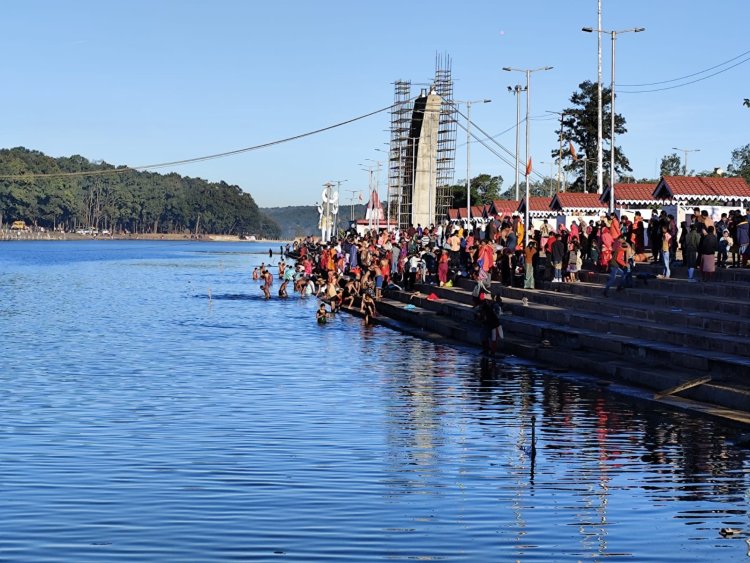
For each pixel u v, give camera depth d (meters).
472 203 170.00
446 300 53.62
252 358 37.09
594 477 17.88
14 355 37.97
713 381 26.45
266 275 75.56
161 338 45.19
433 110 124.00
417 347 41.16
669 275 43.12
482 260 46.97
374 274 64.12
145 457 19.19
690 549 13.72
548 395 27.86
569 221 66.88
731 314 34.53
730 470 18.50
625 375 29.84
